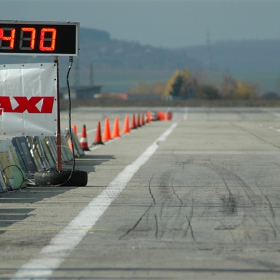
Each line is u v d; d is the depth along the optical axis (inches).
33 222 1494.8
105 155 3319.4
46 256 1168.8
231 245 1251.2
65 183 2126.0
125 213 1611.7
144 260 1135.6
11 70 2066.9
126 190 2033.7
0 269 1081.4
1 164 2010.3
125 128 5492.1
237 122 7780.5
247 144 4094.5
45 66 2064.5
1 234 1360.7
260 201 1804.9
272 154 3346.5
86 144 3597.4
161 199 1844.2
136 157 3198.8
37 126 2084.2
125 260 1136.2
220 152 3479.3
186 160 3031.5
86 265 1104.8
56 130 2087.8
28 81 2065.7
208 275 1040.2
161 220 1514.5
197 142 4286.4
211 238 1314.0
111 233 1365.7
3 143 2063.2
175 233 1363.2
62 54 2063.2
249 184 2170.3
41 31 2068.2
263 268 1082.7
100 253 1187.9
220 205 1736.0
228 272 1057.5
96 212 1627.7
